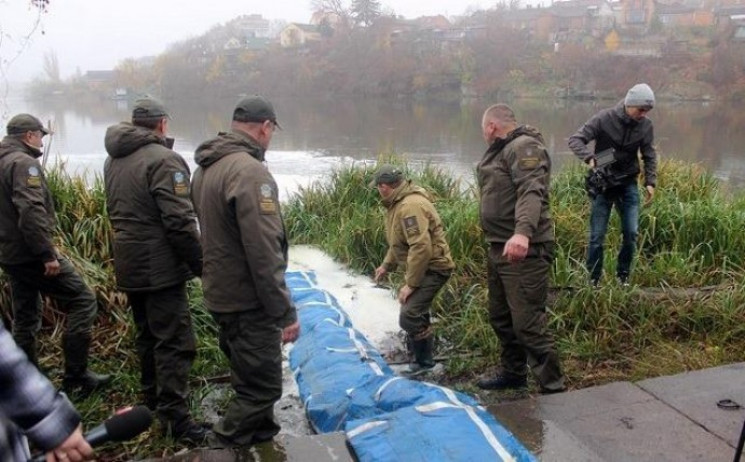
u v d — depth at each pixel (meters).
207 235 2.79
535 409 3.23
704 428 3.07
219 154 2.76
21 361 1.41
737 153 20.41
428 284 4.12
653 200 6.47
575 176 7.61
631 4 65.25
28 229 3.51
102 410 3.65
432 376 4.16
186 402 3.40
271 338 2.85
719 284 5.32
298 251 6.67
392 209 4.19
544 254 3.48
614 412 3.21
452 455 2.62
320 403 3.53
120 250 3.28
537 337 3.56
